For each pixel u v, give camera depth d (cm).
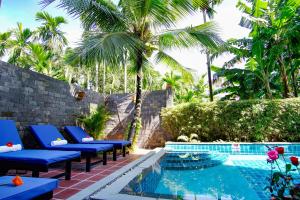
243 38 977
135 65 830
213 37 668
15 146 412
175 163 536
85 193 278
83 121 789
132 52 644
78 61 624
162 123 896
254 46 894
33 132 511
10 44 1565
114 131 977
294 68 1081
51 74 1270
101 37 612
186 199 278
